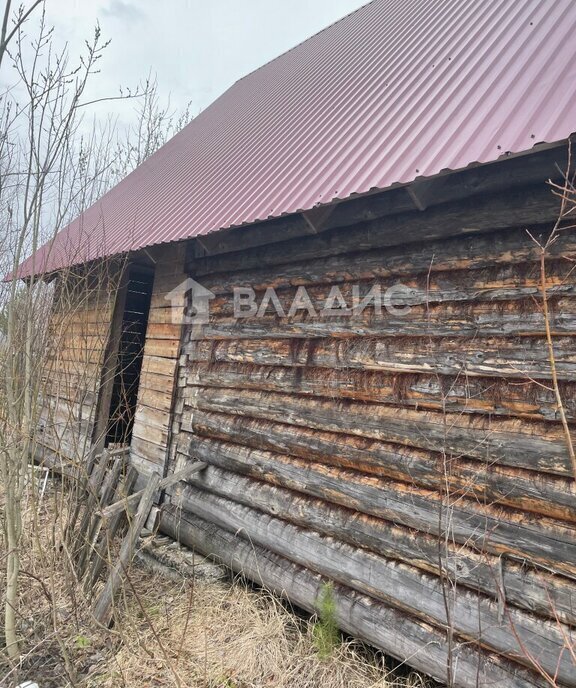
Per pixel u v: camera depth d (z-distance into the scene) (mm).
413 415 2830
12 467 3406
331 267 3436
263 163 4406
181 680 2785
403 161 2645
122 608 3537
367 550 2953
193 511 4207
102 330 6031
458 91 3096
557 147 2131
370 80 4488
